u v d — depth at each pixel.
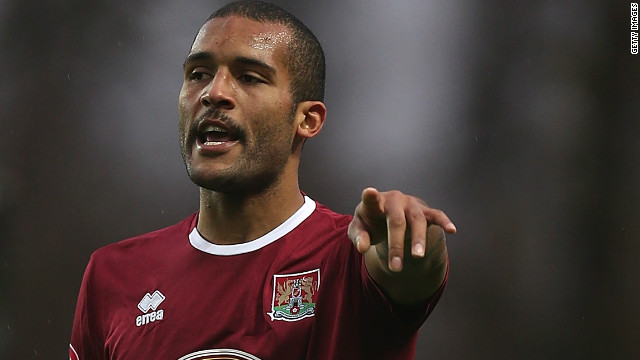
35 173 39.66
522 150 39.81
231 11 11.30
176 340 10.69
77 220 39.53
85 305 11.87
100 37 40.22
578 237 39.00
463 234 39.47
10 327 38.44
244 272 10.91
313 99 11.59
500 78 40.00
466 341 38.59
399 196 8.02
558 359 38.38
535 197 39.44
